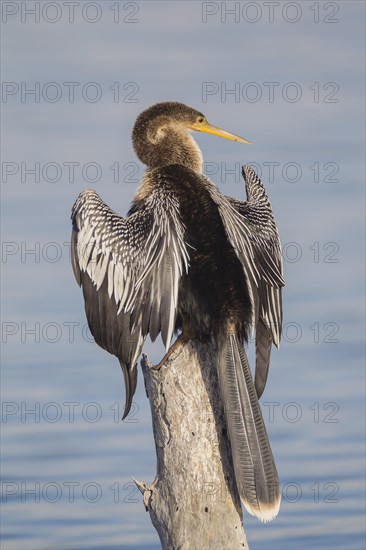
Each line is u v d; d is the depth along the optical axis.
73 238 12.41
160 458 11.15
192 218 12.00
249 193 13.39
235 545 10.91
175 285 11.38
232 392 10.96
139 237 11.90
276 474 10.76
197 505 10.91
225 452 11.01
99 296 11.98
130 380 11.70
